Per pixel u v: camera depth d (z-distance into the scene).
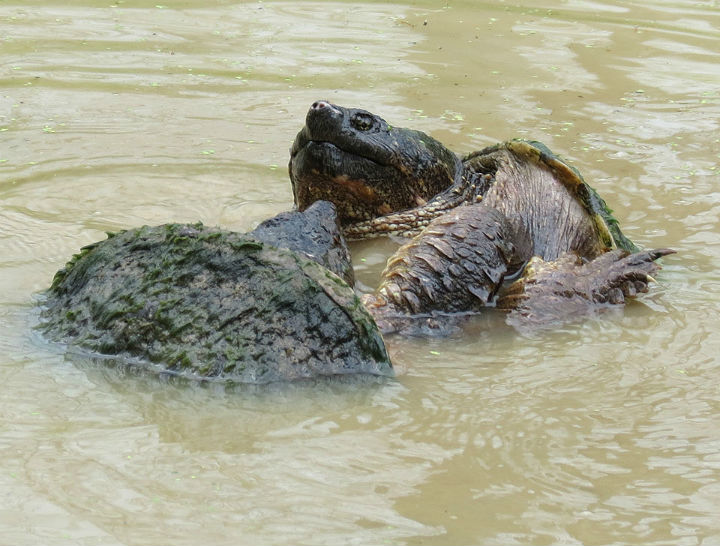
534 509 14.05
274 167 29.70
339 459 15.12
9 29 41.53
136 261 18.72
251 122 33.09
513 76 38.50
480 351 19.73
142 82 36.25
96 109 33.53
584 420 16.83
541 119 34.09
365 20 45.22
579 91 37.03
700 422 16.86
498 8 47.78
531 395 17.70
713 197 28.38
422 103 35.16
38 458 14.66
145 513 13.48
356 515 13.69
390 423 16.36
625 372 18.81
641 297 22.56
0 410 16.02
